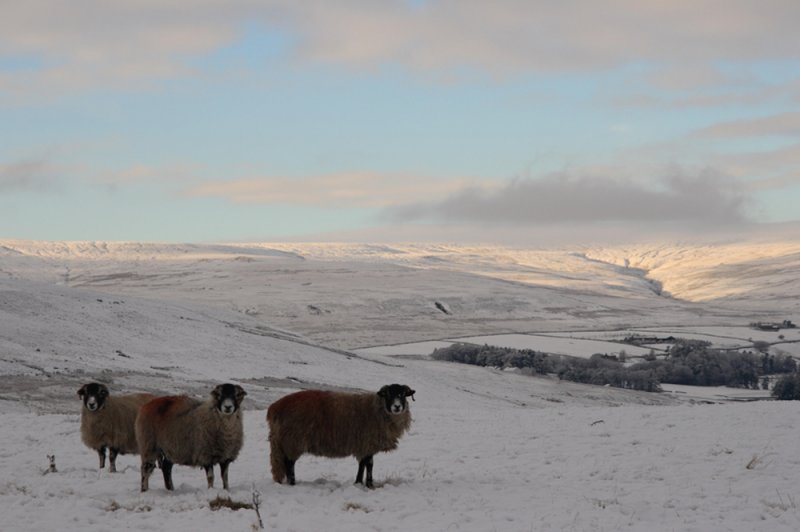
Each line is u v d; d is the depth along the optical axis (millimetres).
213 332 80250
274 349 78938
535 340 161250
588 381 109062
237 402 15305
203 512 13438
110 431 18359
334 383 65688
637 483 16906
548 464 19344
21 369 49500
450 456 20469
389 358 93875
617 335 173875
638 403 90438
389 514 13633
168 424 15344
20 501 14234
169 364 62875
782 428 22719
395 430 16125
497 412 30016
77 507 13789
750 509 14383
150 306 86500
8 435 23875
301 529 12375
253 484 15859
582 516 13695
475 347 130000
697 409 27859
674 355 130125
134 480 17125
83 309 75438
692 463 18844
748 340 172875
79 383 47250
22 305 71562
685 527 12984
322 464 19578
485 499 15086
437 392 70875
